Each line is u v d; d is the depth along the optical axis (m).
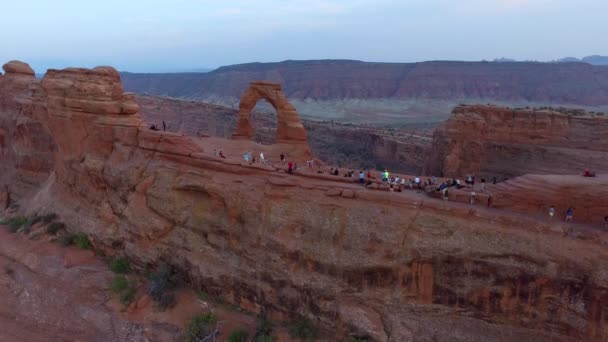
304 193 19.45
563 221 16.25
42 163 36.81
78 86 26.55
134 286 21.78
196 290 21.02
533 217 16.59
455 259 16.27
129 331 19.25
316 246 18.19
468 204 18.03
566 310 14.91
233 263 19.98
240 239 19.98
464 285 16.22
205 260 20.70
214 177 21.45
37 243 26.31
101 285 22.08
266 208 19.53
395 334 16.55
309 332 17.92
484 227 16.52
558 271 14.99
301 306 18.31
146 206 23.19
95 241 24.95
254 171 21.06
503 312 15.78
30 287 22.53
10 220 31.44
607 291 14.23
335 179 20.89
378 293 17.33
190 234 21.45
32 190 36.91
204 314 19.52
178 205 22.12
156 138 24.12
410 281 16.95
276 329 18.41
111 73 26.69
